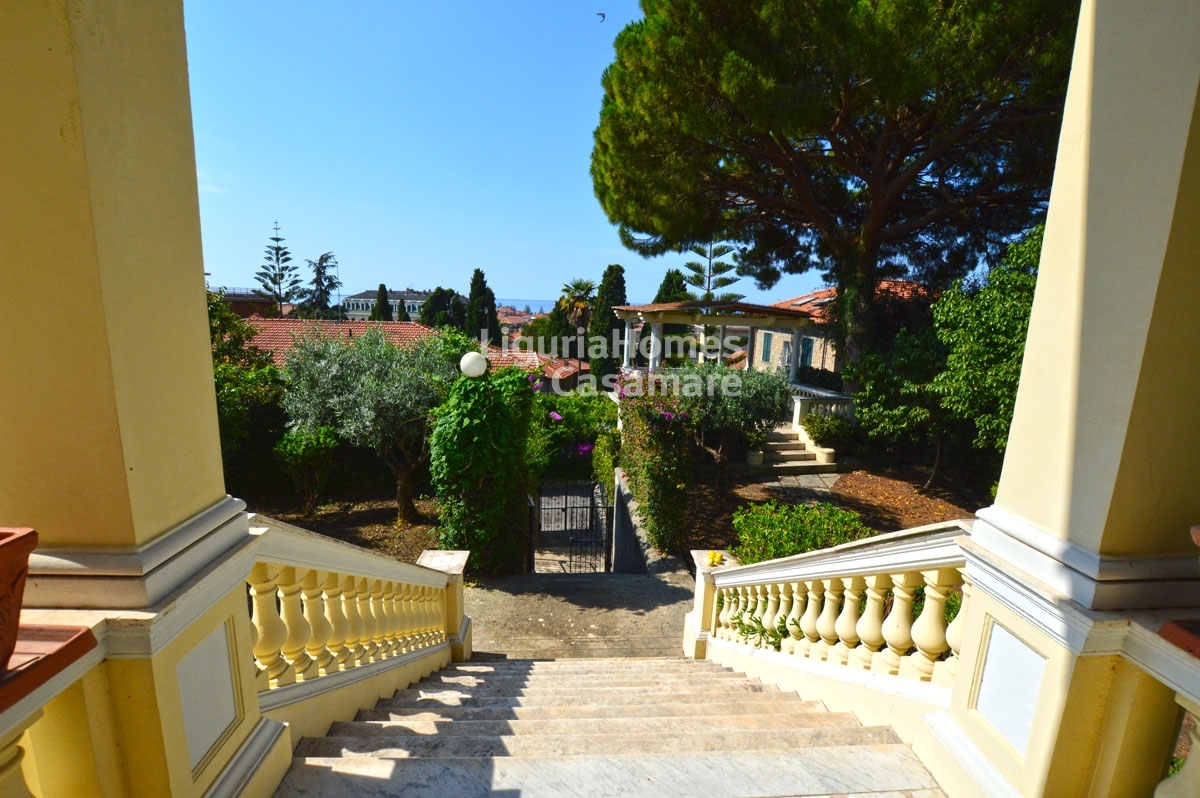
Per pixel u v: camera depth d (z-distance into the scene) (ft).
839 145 41.83
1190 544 4.52
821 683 9.75
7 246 3.48
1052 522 4.95
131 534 3.89
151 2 4.02
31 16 3.22
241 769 5.15
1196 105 3.74
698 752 6.52
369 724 8.36
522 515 29.58
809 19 33.94
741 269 59.93
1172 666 4.02
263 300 119.85
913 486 40.01
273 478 38.81
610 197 47.37
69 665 3.45
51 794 3.97
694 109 37.09
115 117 3.64
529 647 21.75
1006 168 40.24
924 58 32.50
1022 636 5.13
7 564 2.84
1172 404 4.25
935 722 6.29
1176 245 3.95
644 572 30.19
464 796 5.75
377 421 31.78
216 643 4.91
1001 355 29.66
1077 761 4.75
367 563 9.57
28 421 3.70
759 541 18.92
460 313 181.47
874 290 46.70
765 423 39.81
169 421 4.29
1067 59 31.32
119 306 3.70
